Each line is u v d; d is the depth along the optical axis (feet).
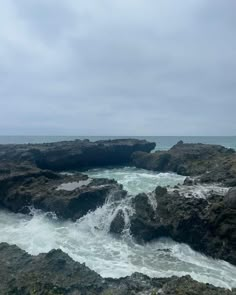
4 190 87.25
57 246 57.82
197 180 92.02
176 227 61.41
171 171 143.95
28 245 57.41
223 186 80.02
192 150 151.74
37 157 143.33
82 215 71.97
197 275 47.75
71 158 152.46
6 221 75.25
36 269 37.47
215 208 59.72
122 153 179.01
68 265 38.22
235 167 97.86
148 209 66.95
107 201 72.79
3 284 34.27
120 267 49.32
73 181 88.84
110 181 86.58
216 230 58.18
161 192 70.79
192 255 56.95
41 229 67.62
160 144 405.80
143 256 55.21
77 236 64.03
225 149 152.87
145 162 161.38
